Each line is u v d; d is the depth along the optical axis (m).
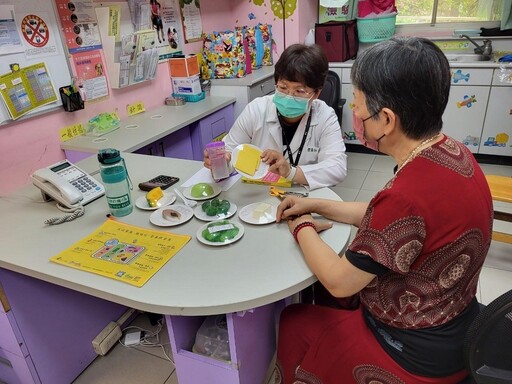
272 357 1.58
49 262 1.11
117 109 2.52
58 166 1.48
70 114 2.20
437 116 0.83
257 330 1.34
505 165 3.56
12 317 1.39
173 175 1.62
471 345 0.88
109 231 1.25
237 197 1.41
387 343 0.99
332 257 0.97
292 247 1.12
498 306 0.83
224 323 1.32
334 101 2.94
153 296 0.95
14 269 1.13
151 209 1.36
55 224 1.30
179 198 1.43
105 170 1.29
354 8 3.92
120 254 1.12
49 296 1.52
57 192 1.39
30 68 1.94
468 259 0.87
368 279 0.87
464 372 0.98
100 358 1.80
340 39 3.58
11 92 1.86
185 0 3.02
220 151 1.49
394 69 0.79
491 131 3.42
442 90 0.80
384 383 0.98
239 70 3.17
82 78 2.23
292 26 3.64
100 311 1.80
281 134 1.74
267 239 1.16
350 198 3.11
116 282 1.01
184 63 2.84
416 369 0.96
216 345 1.27
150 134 2.24
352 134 3.94
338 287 0.91
